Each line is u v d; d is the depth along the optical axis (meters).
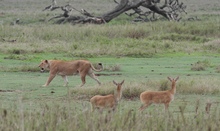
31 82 53.50
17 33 94.88
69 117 29.23
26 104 40.94
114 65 65.69
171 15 128.25
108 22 123.94
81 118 29.81
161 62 71.50
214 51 82.75
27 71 62.03
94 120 29.16
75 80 56.12
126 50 78.94
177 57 76.62
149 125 28.84
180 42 90.06
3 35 93.75
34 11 173.00
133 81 52.09
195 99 44.50
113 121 28.97
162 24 105.62
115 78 56.88
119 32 96.19
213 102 42.88
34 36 92.75
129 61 72.12
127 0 124.88
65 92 47.34
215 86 48.34
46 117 29.59
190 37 94.44
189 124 29.03
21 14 153.38
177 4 134.75
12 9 186.50
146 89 46.06
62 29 97.06
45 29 97.12
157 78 56.62
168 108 39.09
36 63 69.44
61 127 27.89
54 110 31.31
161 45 84.50
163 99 38.88
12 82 53.16
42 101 42.38
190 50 82.12
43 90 48.47
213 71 63.78
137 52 77.75
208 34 101.88
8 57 72.56
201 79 53.16
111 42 86.94
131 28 97.31
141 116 30.48
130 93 45.09
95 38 91.12
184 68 66.19
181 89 47.50
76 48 81.38
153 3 127.25
